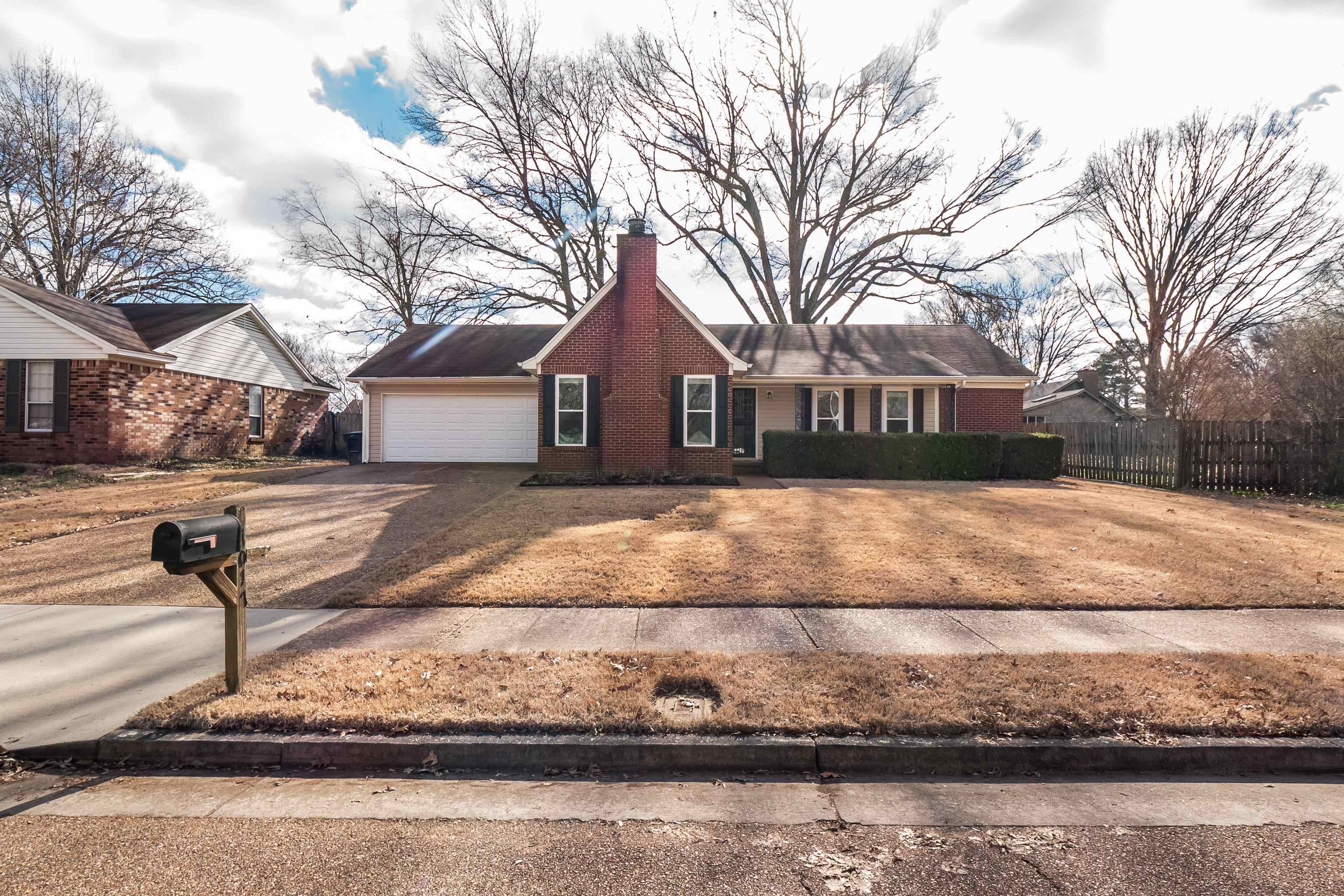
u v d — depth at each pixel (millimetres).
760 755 3686
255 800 3375
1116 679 4441
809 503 12156
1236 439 14938
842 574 7395
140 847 2936
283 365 24875
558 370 16547
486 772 3680
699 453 16406
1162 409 31141
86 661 5039
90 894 2604
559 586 6922
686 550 8398
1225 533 9570
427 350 22359
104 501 12344
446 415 20547
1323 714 3953
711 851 2918
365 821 3174
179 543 3826
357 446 24156
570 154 29781
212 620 6059
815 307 32500
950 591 6777
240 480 15516
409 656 4969
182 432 19875
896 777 3623
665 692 4492
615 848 2941
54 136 27438
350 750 3730
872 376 19812
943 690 4301
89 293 28500
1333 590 6770
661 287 16500
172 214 28953
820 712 3988
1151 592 6750
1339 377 21031
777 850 2928
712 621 5938
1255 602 6426
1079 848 2938
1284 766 3670
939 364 21125
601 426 16422
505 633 5617
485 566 7703
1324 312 22484
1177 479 15289
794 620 5961
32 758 3754
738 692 4289
